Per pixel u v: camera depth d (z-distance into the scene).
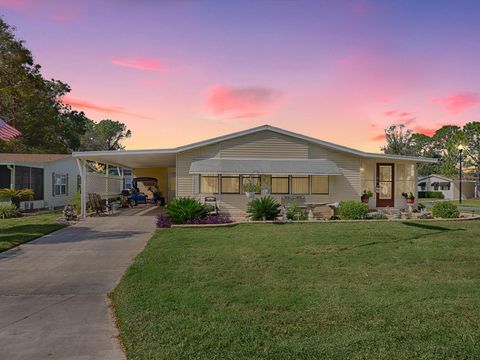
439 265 9.02
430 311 5.85
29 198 27.33
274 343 4.77
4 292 7.36
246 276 8.01
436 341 4.82
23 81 36.25
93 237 14.08
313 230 14.55
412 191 24.36
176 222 16.50
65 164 32.97
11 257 10.62
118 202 30.55
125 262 9.97
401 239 12.55
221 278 7.86
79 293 7.30
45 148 47.91
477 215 20.55
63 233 15.13
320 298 6.52
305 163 21.11
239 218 19.56
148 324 5.44
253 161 20.95
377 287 7.19
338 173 20.41
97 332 5.38
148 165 31.98
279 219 18.09
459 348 4.61
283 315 5.73
